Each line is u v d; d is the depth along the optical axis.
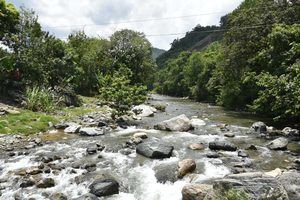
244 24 33.53
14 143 15.85
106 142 16.33
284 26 27.28
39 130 18.62
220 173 11.66
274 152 14.86
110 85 26.28
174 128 20.06
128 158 13.52
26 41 29.91
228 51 36.09
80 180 11.05
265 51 27.44
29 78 27.00
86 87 40.25
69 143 16.12
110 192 10.27
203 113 32.56
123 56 52.25
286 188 9.16
